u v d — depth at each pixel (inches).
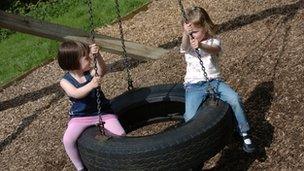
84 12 352.5
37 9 388.5
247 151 148.7
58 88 250.5
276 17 230.2
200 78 147.5
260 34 220.7
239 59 205.9
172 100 164.6
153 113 168.4
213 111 140.4
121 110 164.9
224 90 145.6
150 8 311.7
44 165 189.9
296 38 204.4
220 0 278.1
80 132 145.1
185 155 133.5
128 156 132.1
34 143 205.9
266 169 150.8
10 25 228.7
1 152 209.0
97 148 136.6
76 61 142.4
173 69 222.5
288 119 164.6
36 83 266.1
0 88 271.7
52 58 291.0
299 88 174.7
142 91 168.1
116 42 239.5
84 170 150.6
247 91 185.0
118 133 144.9
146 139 134.1
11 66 305.0
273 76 186.5
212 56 147.6
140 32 284.5
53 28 235.0
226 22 246.1
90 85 137.9
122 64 248.7
